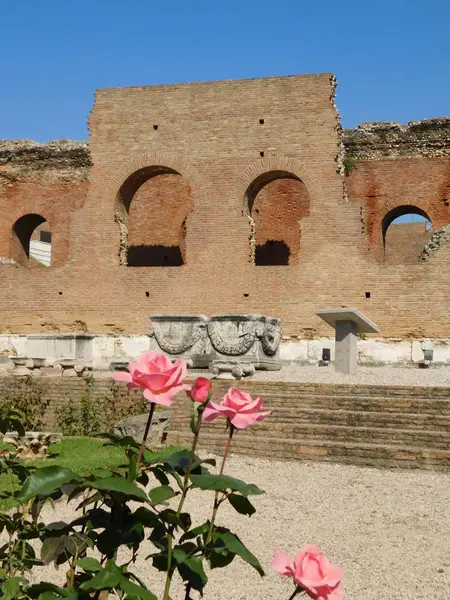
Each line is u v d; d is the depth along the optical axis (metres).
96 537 4.05
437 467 14.59
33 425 19.62
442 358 31.38
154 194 40.44
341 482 13.48
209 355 26.50
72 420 19.53
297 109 34.19
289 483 13.39
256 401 3.64
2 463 5.20
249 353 26.08
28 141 40.25
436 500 12.02
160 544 4.04
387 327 32.25
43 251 65.31
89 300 35.28
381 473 14.41
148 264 40.06
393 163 36.84
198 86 35.34
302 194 38.88
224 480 3.80
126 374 3.56
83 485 3.69
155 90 35.81
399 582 7.97
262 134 34.44
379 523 10.52
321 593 3.06
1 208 39.75
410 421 16.83
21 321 35.91
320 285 33.12
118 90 36.25
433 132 36.41
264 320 26.47
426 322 31.84
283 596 7.50
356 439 16.28
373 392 19.23
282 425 16.98
